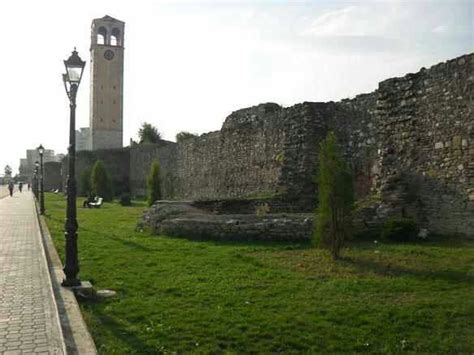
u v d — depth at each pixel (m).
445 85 14.26
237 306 8.05
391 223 13.79
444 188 14.05
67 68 9.55
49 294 8.73
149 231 17.25
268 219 14.84
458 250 11.93
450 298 8.33
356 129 19.36
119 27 86.12
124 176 60.59
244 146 28.09
